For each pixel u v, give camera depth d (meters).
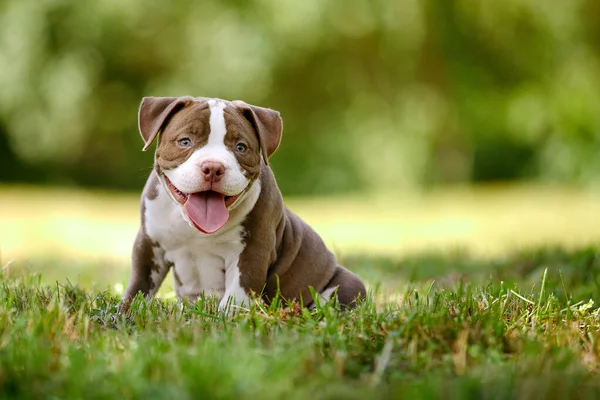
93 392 3.32
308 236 5.90
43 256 10.71
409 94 27.12
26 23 23.45
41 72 23.78
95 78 24.55
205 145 5.03
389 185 27.62
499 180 27.69
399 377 3.69
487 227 15.63
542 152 27.09
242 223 5.25
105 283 7.65
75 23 23.84
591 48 25.11
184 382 3.35
